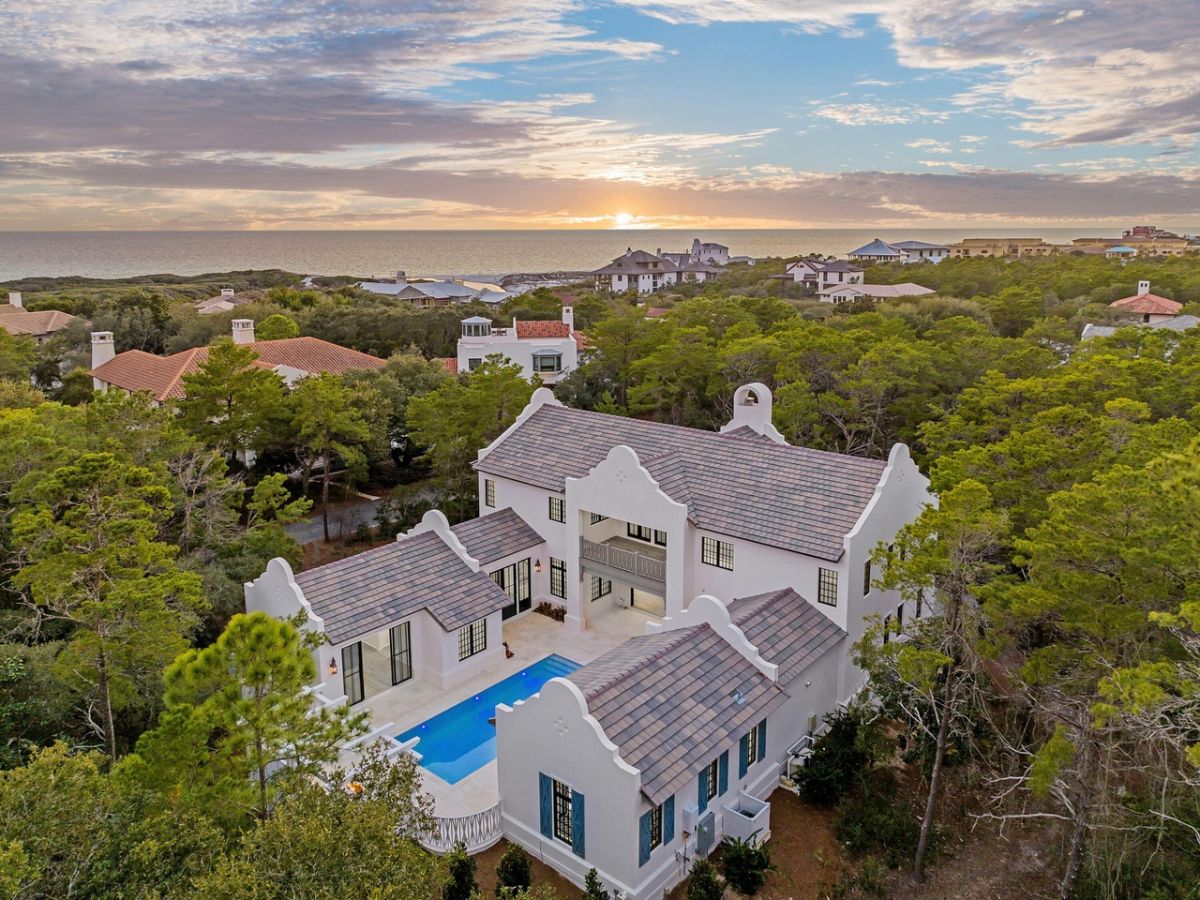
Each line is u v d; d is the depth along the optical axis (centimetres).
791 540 2855
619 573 3366
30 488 2767
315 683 2786
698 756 2100
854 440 5378
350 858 1288
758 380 5834
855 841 2217
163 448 3494
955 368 5344
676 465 3394
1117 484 2067
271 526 3669
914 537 2089
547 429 3994
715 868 2092
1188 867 1975
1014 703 2583
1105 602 1933
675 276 19512
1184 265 11619
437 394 4756
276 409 4650
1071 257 15550
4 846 1216
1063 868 2158
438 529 3403
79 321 9081
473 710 2934
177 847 1413
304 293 11431
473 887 1925
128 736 2653
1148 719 1662
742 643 2486
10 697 2495
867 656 2327
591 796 2038
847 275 14525
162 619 2264
